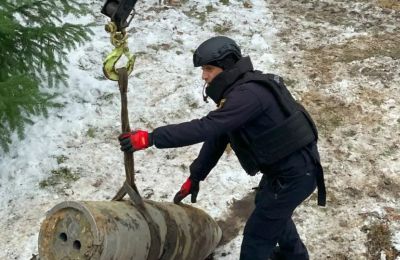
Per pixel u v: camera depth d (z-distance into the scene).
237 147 2.57
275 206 2.60
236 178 4.07
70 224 2.34
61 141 4.40
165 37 5.90
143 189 3.99
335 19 6.37
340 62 5.50
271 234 2.71
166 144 2.34
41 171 4.12
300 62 5.52
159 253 2.67
